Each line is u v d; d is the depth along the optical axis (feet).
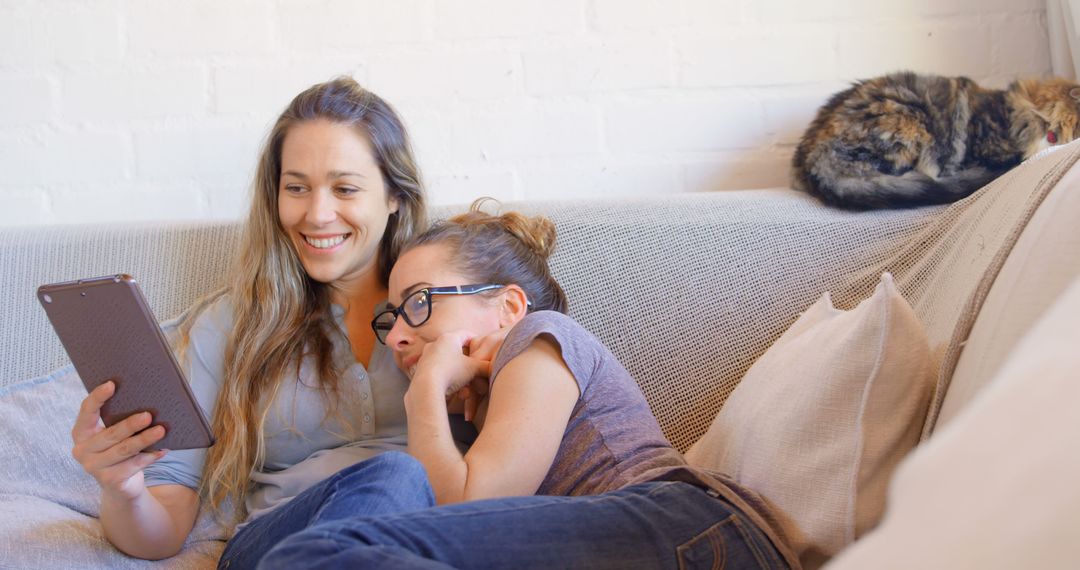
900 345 3.87
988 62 6.54
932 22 6.54
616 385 4.29
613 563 3.27
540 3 6.53
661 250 5.49
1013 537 1.41
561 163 6.59
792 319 5.36
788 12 6.55
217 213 6.55
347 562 2.84
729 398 4.86
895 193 5.49
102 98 6.50
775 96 6.57
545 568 3.21
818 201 5.70
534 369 4.06
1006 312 3.64
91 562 3.96
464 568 3.14
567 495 4.06
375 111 5.11
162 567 4.20
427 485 3.72
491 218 5.11
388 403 4.86
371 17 6.51
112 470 3.89
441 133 6.57
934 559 1.47
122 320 3.57
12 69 6.46
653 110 6.57
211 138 6.52
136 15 6.48
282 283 5.00
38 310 5.45
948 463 1.56
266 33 6.50
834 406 3.91
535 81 6.56
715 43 6.55
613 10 6.54
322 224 4.84
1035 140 5.65
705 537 3.46
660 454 4.06
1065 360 1.55
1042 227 3.76
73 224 5.84
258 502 4.66
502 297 4.77
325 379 4.82
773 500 3.94
